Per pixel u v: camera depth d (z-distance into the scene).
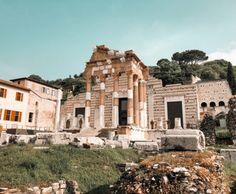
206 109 58.16
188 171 7.43
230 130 21.23
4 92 37.38
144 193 7.14
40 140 18.98
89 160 13.77
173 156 9.12
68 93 78.06
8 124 37.34
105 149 15.91
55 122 46.78
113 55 32.62
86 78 33.78
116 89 31.12
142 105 33.84
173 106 43.75
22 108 40.22
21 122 39.69
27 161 11.91
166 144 10.75
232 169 13.38
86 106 32.53
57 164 12.40
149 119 44.97
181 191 6.91
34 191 9.50
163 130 29.92
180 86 43.97
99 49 34.28
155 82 46.56
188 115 41.88
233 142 20.53
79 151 14.75
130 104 29.20
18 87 39.72
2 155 13.47
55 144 17.72
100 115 31.39
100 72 32.84
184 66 97.75
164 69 80.38
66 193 10.66
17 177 10.47
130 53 30.83
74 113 51.72
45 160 12.65
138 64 33.97
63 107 53.72
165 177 7.34
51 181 10.77
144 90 34.91
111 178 12.23
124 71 30.92
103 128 27.88
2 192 8.92
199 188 6.99
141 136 29.19
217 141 22.67
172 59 117.00
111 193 8.15
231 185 10.21
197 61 114.88
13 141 20.09
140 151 17.44
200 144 10.40
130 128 25.95
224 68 102.25
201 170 7.69
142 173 7.88
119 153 16.12
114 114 30.39
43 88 49.47
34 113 42.62
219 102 63.25
